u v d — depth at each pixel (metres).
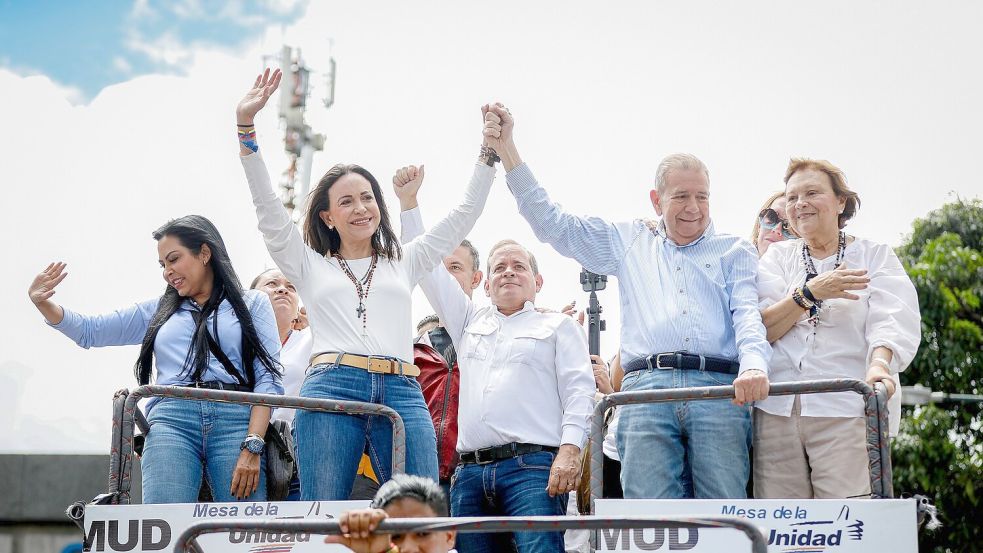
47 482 7.86
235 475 4.69
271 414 4.92
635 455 4.67
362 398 4.67
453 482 5.18
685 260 5.04
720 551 4.05
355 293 4.82
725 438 4.64
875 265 5.03
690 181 5.08
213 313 4.99
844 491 4.64
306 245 4.95
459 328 5.54
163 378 4.93
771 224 6.03
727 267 5.02
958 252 13.03
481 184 5.32
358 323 4.77
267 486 4.87
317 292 4.83
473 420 5.13
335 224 4.94
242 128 4.79
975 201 13.13
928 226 13.29
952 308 13.02
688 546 4.07
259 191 4.80
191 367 4.89
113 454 4.50
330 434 4.58
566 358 5.20
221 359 4.91
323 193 4.99
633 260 5.15
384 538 3.35
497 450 5.06
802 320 4.94
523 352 5.19
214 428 4.76
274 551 4.30
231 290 5.04
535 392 5.15
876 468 4.16
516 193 5.31
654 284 5.02
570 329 5.28
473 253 6.46
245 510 4.33
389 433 4.68
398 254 5.02
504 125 5.34
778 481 4.79
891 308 4.86
